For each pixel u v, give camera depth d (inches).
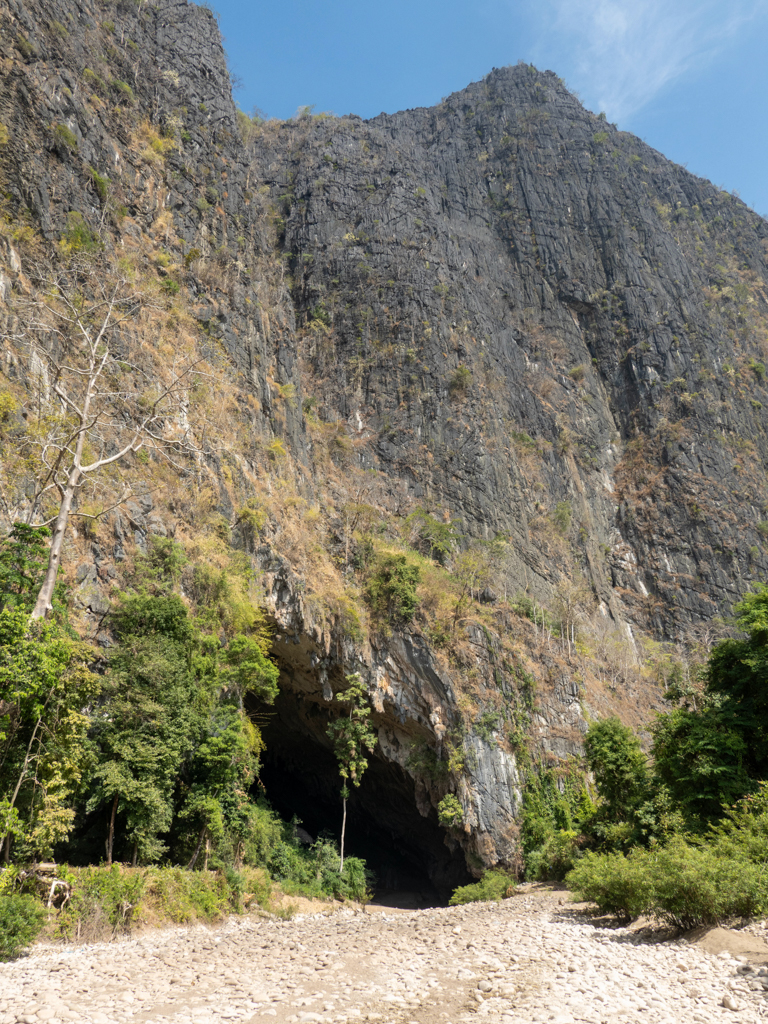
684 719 850.8
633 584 3191.4
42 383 1047.6
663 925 508.4
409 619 1806.1
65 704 660.1
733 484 3452.3
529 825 1647.4
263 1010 333.1
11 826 574.6
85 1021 318.7
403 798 1929.1
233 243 2201.0
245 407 1798.7
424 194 3538.4
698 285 4170.8
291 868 1300.4
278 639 1593.3
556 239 3951.8
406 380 2824.8
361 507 2049.7
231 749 1007.6
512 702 1882.4
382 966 432.1
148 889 761.0
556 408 3405.5
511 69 4744.1
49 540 788.0
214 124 2370.8
